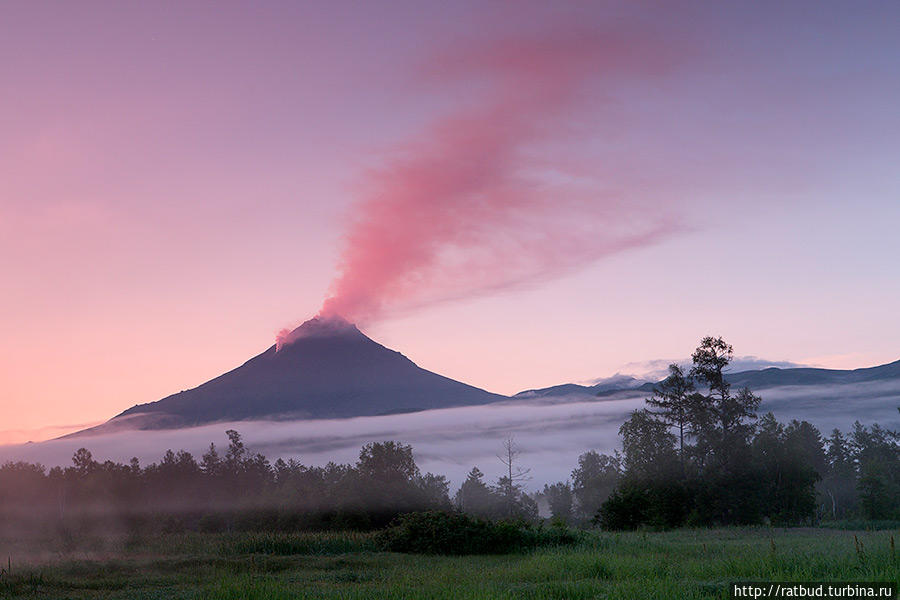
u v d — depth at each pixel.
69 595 22.70
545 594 19.41
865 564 20.41
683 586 19.30
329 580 25.25
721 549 31.05
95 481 90.25
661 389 77.81
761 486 73.38
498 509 90.62
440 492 81.19
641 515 69.44
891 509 82.81
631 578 22.08
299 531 65.38
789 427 106.56
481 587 20.42
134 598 21.73
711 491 69.69
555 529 39.31
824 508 114.06
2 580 24.77
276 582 23.30
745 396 75.12
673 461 72.06
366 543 38.00
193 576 26.75
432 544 35.81
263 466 101.12
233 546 35.50
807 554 23.78
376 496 67.69
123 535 42.31
